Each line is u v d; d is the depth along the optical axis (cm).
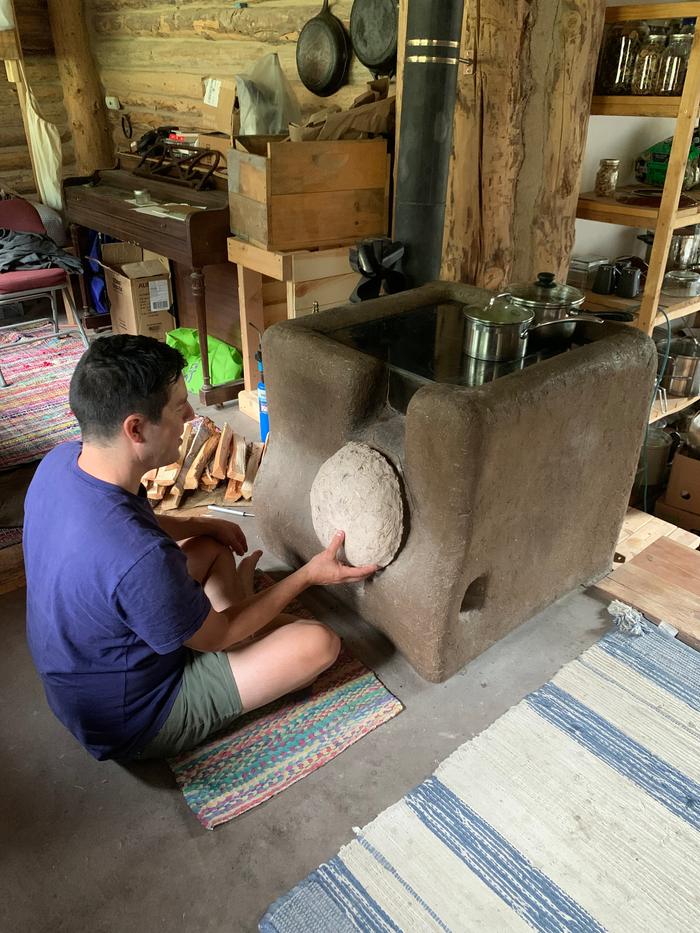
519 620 192
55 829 142
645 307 253
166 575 122
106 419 120
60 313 446
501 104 229
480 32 220
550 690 173
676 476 298
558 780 150
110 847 139
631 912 127
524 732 161
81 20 497
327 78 317
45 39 507
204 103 364
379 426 178
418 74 206
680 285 280
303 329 190
